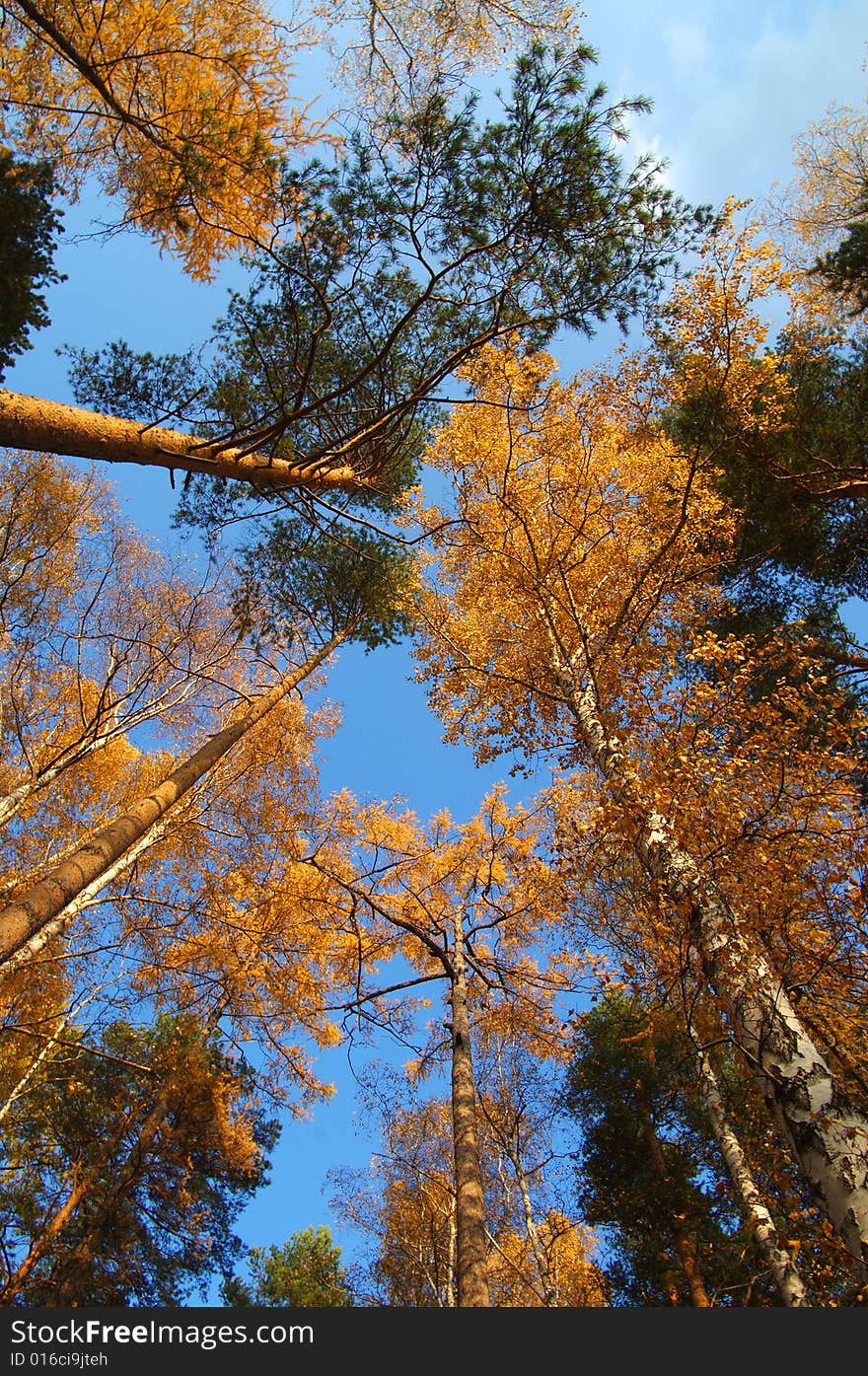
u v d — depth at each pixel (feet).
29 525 30.86
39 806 33.24
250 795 34.91
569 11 19.92
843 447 24.82
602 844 16.33
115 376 23.20
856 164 32.89
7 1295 26.76
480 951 33.63
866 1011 14.01
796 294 25.43
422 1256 39.63
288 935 31.73
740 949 12.59
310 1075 33.37
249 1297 35.24
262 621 35.19
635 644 21.01
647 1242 28.32
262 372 25.48
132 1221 30.40
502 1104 35.32
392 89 20.54
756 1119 22.08
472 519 25.41
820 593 29.01
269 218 19.19
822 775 13.47
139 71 16.89
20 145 17.93
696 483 23.85
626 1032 30.89
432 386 21.62
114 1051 35.70
